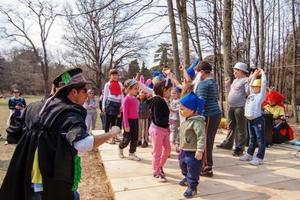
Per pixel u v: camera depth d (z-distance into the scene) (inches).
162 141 199.8
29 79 2317.9
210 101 203.2
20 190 103.2
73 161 101.6
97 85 1423.5
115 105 301.7
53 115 100.0
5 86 2367.1
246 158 246.2
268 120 301.3
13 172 103.0
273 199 173.9
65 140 98.4
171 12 398.0
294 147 301.3
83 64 1465.3
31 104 111.3
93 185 234.2
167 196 174.7
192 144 174.2
